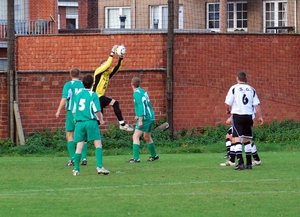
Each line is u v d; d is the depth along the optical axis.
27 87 42.84
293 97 48.91
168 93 45.06
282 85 48.62
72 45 48.84
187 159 36.03
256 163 32.72
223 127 46.31
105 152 40.81
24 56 49.59
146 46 46.50
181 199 23.31
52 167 32.44
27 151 40.78
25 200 23.14
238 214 20.86
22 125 42.84
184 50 46.06
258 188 25.59
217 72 46.84
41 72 43.03
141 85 45.12
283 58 48.62
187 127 46.03
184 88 45.88
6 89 42.38
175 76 45.75
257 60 47.97
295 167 31.94
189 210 21.45
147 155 39.16
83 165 33.00
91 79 28.92
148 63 46.38
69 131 32.88
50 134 43.00
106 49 47.94
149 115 34.31
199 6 74.44
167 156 38.16
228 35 47.16
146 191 24.95
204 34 46.50
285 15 74.88
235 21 78.00
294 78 48.94
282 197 23.70
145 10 77.62
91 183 26.91
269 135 46.03
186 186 26.05
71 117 32.66
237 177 28.45
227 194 24.28
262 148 42.81
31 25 63.50
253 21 77.19
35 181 27.53
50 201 22.94
